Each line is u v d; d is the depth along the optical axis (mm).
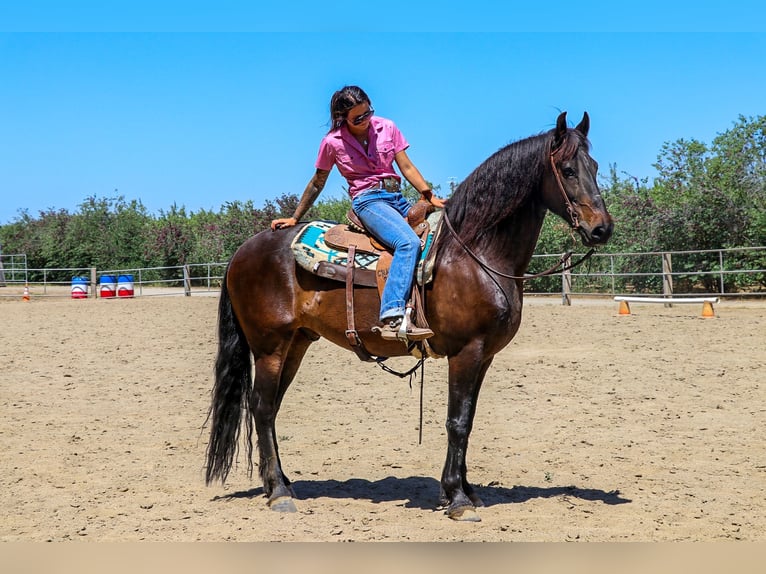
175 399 9406
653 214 24469
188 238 37781
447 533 4730
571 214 4914
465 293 4992
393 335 5031
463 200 5180
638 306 20484
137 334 15797
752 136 24281
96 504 5418
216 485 5988
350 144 5367
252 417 5711
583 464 6406
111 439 7430
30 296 30375
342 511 5246
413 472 6316
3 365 11828
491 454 6777
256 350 5602
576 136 4949
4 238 43656
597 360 11578
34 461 6574
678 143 25312
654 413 8234
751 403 8594
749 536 4637
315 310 5434
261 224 35812
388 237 5180
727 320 16031
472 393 5230
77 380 10633
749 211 22703
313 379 10812
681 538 4605
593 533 4695
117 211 42281
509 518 5023
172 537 4691
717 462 6387
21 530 4840
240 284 5617
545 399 9016
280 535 4723
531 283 26141
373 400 9367
